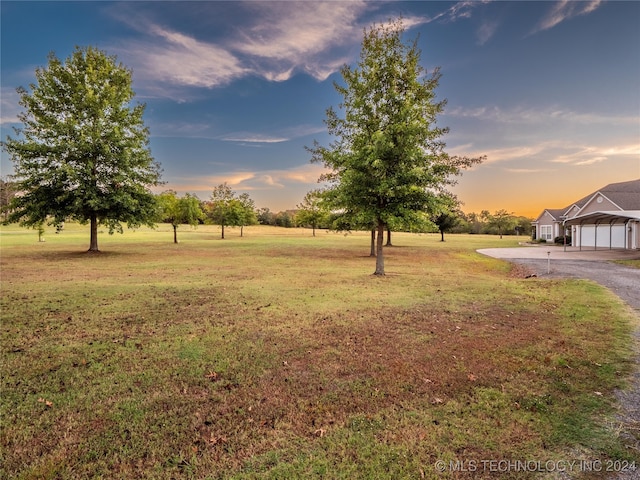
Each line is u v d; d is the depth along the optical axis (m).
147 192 21.83
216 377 3.74
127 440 2.58
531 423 2.81
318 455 2.41
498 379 3.69
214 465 2.30
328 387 3.51
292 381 3.64
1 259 16.61
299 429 2.75
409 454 2.41
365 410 3.04
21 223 19.91
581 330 5.51
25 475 2.18
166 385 3.54
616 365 4.05
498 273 13.80
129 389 3.45
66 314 6.45
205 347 4.70
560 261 17.58
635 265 15.36
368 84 11.52
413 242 37.88
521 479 2.14
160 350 4.57
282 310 6.89
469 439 2.59
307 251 24.05
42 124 19.25
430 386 3.52
